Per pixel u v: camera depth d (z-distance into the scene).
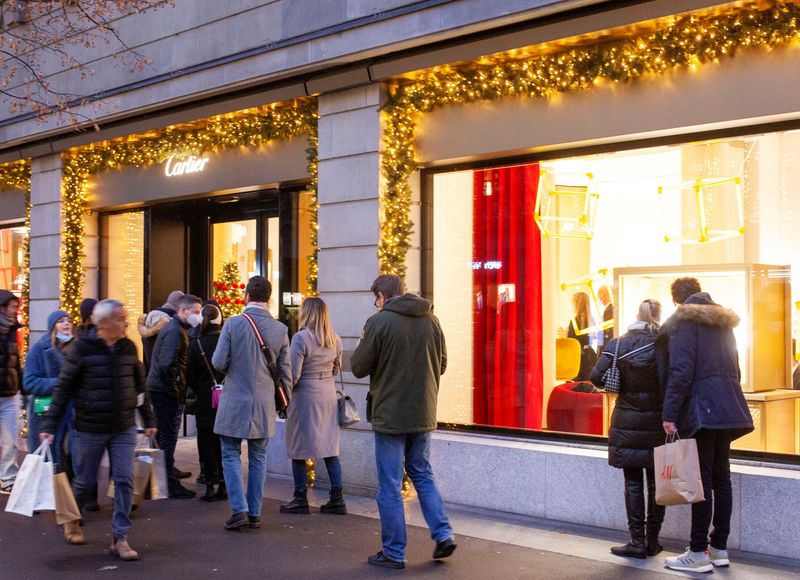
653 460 5.93
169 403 8.21
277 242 11.00
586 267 7.79
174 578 5.66
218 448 8.10
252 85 9.64
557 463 7.18
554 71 7.41
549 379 7.96
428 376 6.06
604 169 7.65
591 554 6.25
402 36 8.02
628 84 7.04
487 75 7.86
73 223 12.67
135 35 11.20
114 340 6.22
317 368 7.50
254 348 6.93
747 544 6.20
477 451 7.67
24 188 13.78
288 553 6.27
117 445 6.21
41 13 11.80
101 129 11.73
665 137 7.06
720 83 6.53
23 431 12.42
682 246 7.22
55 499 6.09
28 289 13.33
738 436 5.89
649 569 5.87
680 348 5.71
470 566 5.95
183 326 8.35
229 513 7.58
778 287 6.62
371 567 5.91
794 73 6.18
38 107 11.41
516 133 7.75
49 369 7.55
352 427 8.52
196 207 11.84
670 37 6.70
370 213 8.52
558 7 6.94
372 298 8.48
